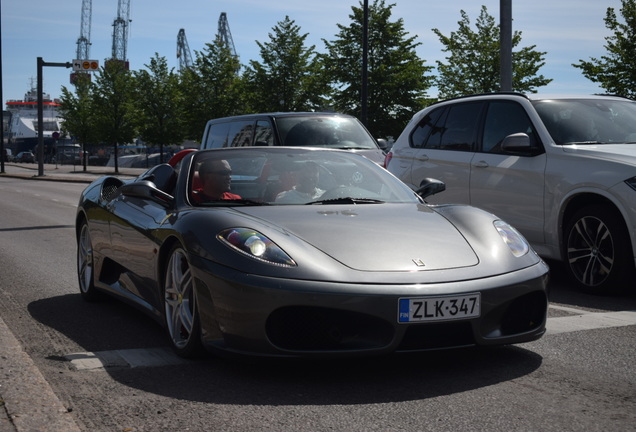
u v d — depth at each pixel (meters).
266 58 31.91
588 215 5.61
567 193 5.75
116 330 4.42
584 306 5.15
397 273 3.28
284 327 3.25
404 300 3.17
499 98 6.77
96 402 2.99
